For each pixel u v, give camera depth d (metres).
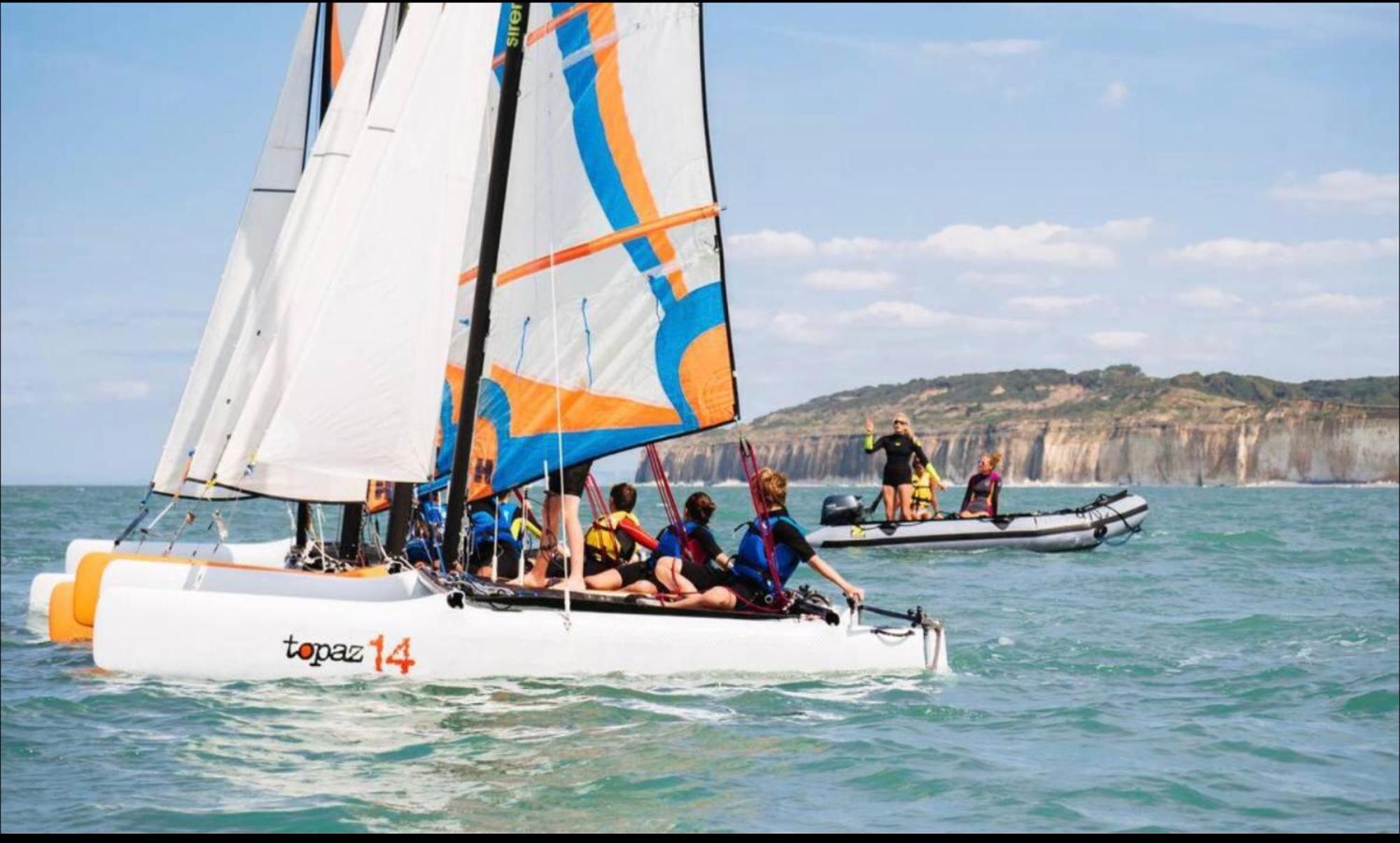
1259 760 9.57
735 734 9.91
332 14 17.08
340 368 11.71
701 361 12.59
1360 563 26.62
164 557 14.38
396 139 11.79
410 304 11.87
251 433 12.52
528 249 12.68
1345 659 13.87
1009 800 8.40
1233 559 27.30
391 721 10.03
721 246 12.62
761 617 12.11
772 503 12.54
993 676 12.71
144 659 11.27
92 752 9.05
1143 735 10.27
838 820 7.90
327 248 12.72
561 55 12.58
